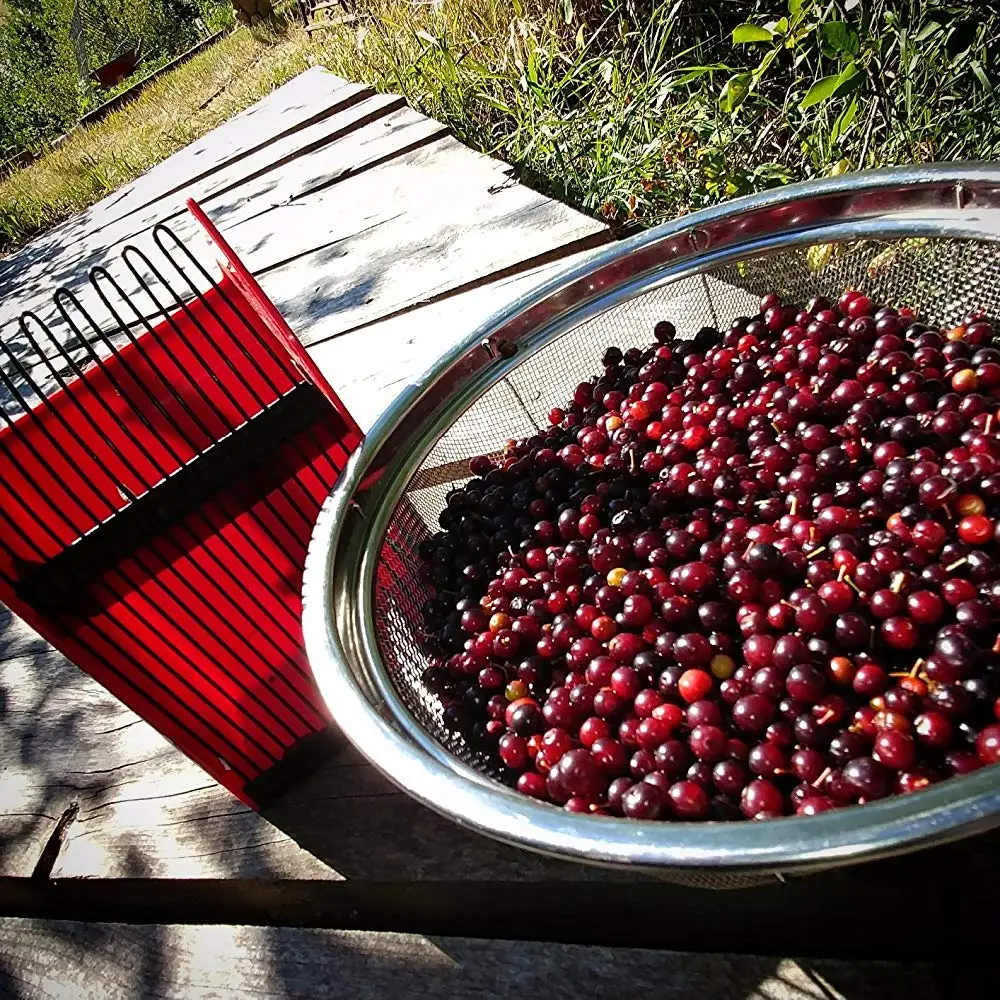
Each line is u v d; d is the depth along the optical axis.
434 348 3.05
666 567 1.79
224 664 1.70
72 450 1.51
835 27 2.80
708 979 1.37
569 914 1.59
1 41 23.73
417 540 1.99
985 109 2.85
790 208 1.87
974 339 1.86
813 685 1.39
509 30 5.12
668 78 3.87
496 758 1.71
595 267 2.01
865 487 1.75
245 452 1.62
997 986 1.22
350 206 4.74
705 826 0.90
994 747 1.24
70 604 1.46
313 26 10.67
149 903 1.98
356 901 1.75
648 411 2.18
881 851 0.82
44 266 7.28
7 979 1.86
